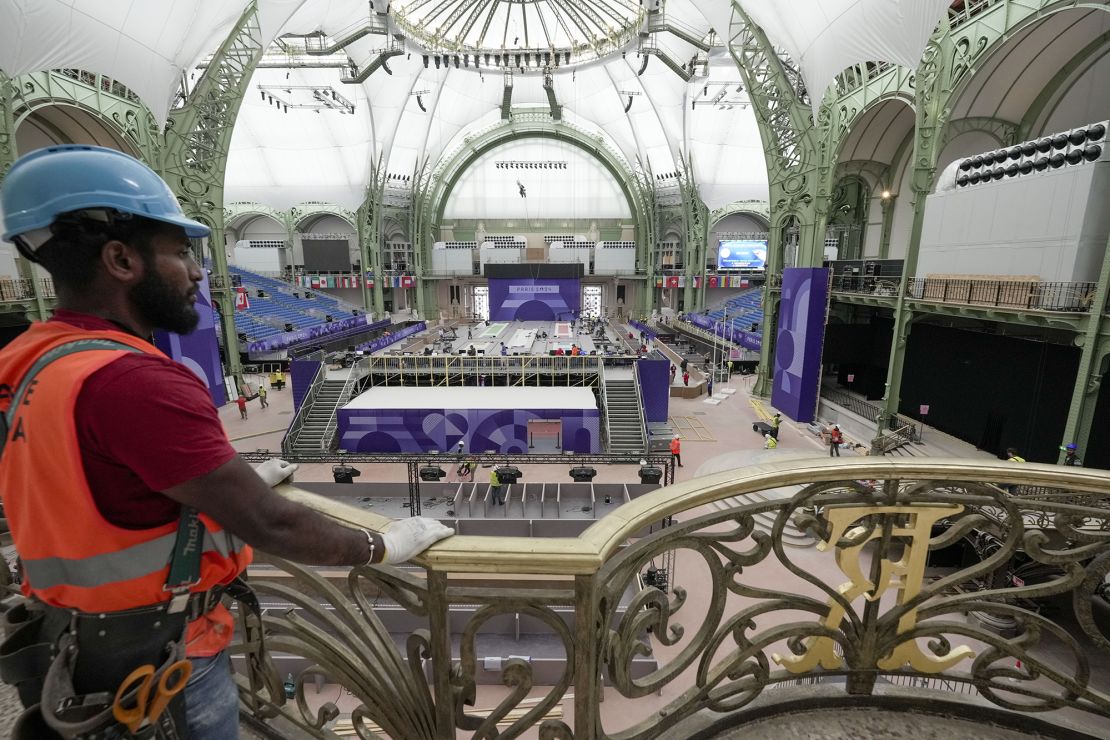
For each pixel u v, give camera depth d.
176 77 24.72
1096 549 1.78
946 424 21.06
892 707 2.08
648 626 1.67
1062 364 16.16
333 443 22.89
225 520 0.90
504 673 1.47
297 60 38.09
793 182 26.81
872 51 20.33
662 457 18.02
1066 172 14.50
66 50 19.33
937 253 19.25
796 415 26.05
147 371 0.86
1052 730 1.98
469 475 19.89
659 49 35.81
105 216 0.93
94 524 0.87
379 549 1.19
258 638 1.67
